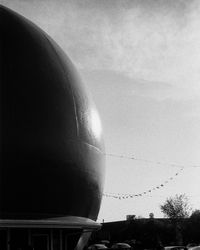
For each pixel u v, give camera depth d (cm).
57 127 1830
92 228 1964
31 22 2094
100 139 2117
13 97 1752
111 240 6094
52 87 1872
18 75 1794
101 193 2156
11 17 1959
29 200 1741
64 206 1845
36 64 1869
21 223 1688
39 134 1770
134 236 5856
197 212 6322
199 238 5825
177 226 5897
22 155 1727
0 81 1752
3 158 1698
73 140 1889
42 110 1800
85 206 1977
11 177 1708
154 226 5834
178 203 6006
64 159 1833
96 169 2045
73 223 1817
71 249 1947
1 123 1711
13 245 1777
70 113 1908
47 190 1781
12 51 1830
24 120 1750
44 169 1769
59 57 2022
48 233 1878
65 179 1838
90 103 2106
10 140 1712
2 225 1656
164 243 5612
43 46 1973
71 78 2012
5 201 1700
